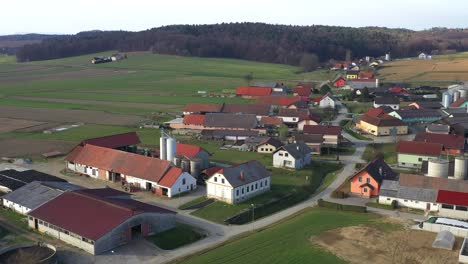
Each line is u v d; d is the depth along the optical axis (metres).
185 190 86.69
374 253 60.25
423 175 88.44
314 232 67.25
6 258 58.25
